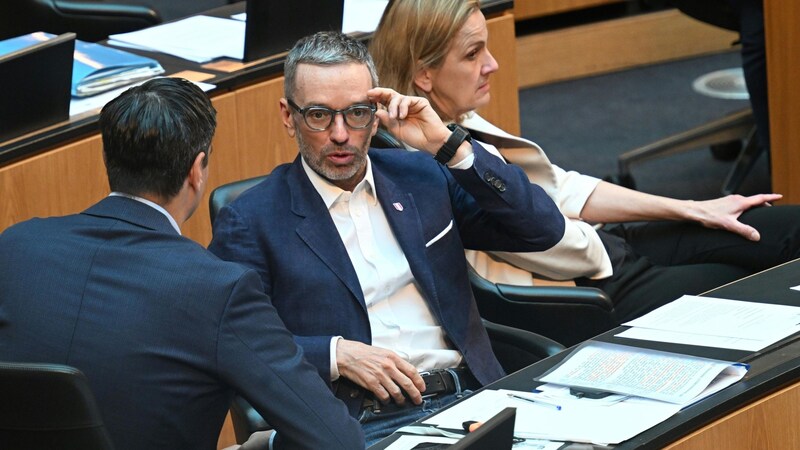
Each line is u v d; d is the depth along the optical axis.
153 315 5.21
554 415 5.33
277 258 6.53
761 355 5.71
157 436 5.19
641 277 8.54
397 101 6.86
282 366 5.31
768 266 8.53
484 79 7.98
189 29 10.45
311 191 6.70
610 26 17.62
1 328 5.31
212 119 5.70
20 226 5.54
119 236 5.41
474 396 5.67
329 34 6.63
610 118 15.84
